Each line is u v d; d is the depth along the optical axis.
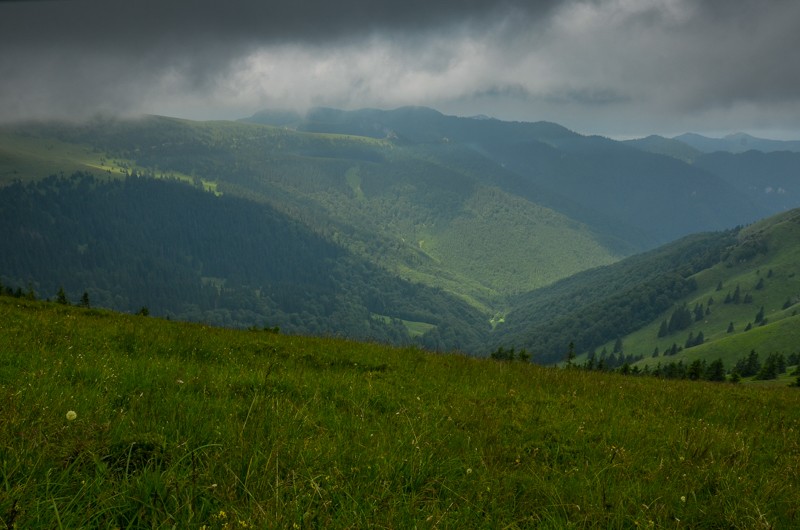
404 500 4.92
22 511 3.61
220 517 4.12
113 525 3.88
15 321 14.55
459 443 7.10
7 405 5.66
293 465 5.35
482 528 4.69
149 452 5.18
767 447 9.09
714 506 5.64
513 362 19.66
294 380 10.35
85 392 7.18
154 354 12.41
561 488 5.83
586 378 16.25
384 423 7.78
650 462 7.22
